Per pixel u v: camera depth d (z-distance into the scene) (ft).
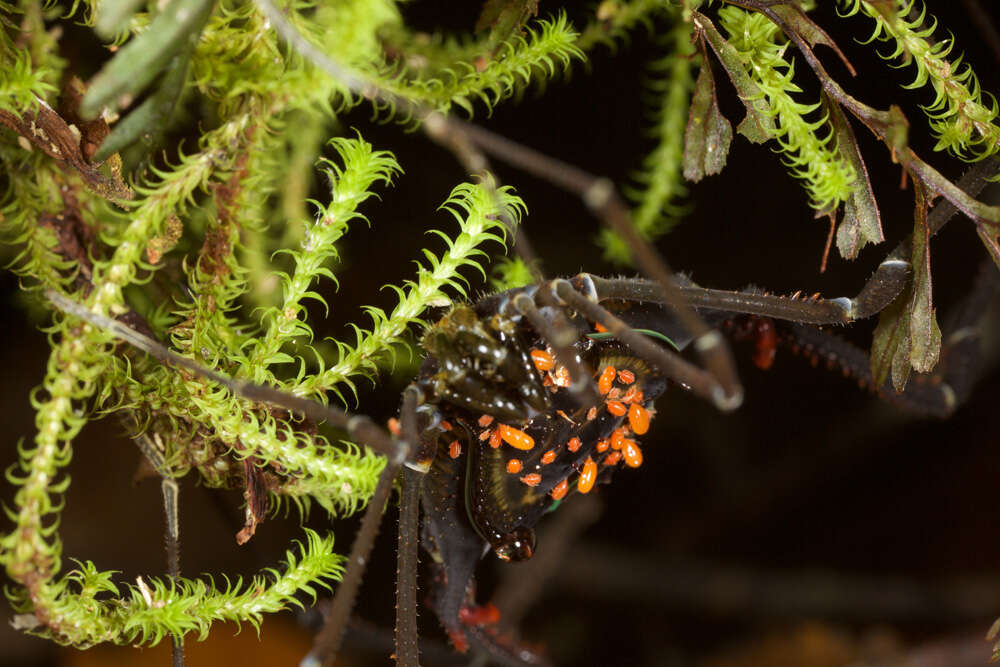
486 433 0.36
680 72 0.42
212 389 0.36
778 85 0.36
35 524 0.35
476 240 0.36
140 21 0.36
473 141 0.34
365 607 0.63
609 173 0.55
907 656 0.65
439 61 0.39
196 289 0.37
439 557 0.37
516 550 0.37
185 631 0.36
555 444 0.36
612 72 0.52
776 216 0.60
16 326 0.55
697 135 0.37
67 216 0.37
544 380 0.36
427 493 0.37
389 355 0.39
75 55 0.39
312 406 0.35
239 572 0.60
